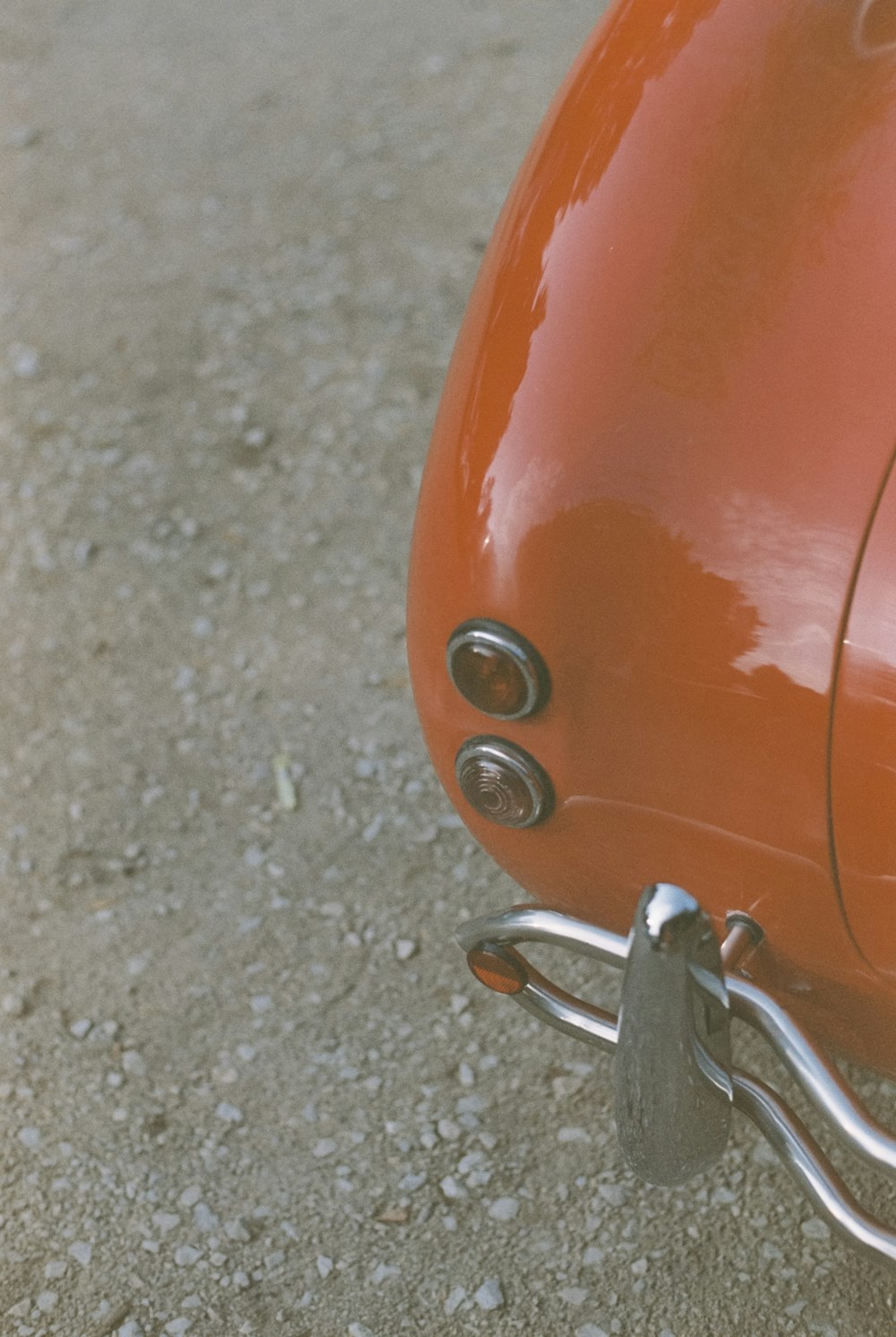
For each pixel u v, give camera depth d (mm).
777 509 1421
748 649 1437
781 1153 1521
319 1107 2303
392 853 2713
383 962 2523
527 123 4879
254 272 4328
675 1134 1527
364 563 3361
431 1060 2355
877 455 1395
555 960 2496
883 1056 1670
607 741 1550
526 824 1667
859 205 1462
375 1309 2021
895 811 1409
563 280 1522
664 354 1468
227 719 3025
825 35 1530
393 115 4996
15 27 5828
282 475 3621
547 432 1488
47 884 2729
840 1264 1997
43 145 5039
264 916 2623
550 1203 2125
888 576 1373
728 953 1575
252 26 5691
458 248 4336
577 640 1498
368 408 3795
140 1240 2137
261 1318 2025
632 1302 1986
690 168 1513
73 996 2520
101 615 3301
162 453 3723
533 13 5582
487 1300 2008
